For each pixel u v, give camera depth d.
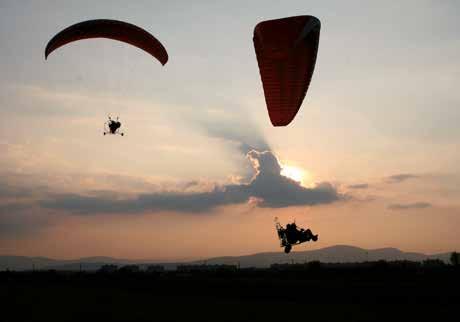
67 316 34.03
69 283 70.94
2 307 39.09
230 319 32.88
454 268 75.94
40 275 89.31
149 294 52.75
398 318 33.53
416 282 56.69
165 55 38.06
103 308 38.91
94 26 35.34
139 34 36.06
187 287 59.88
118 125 34.72
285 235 26.81
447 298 43.19
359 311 37.03
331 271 81.94
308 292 50.47
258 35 19.52
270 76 24.50
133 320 32.28
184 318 33.25
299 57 22.94
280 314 35.44
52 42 35.31
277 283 59.50
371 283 57.44
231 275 83.00
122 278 78.56
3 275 89.50
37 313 35.59
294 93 26.58
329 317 33.84
